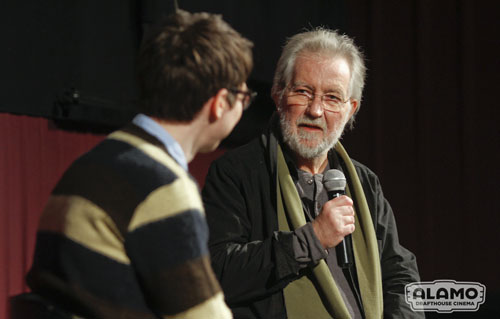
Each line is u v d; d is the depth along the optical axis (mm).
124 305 1231
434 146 7605
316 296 2119
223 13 5926
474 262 7352
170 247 1239
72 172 1317
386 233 2443
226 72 1403
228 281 1981
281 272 1949
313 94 2250
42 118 4742
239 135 6348
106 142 1373
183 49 1370
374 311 2189
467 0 7371
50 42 4672
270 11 6504
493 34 7316
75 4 4863
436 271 7562
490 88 7352
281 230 2162
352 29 7809
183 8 5453
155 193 1259
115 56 5156
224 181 2215
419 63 7613
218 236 2105
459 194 7469
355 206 2354
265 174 2258
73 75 4832
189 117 1405
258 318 2082
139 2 5293
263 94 6535
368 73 7742
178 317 1250
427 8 7590
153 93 1390
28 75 4516
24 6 4492
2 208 4453
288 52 2336
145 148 1332
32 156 4656
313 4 7059
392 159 7750
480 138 7398
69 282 1222
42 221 1318
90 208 1238
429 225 7535
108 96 5094
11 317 1323
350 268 2271
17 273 4562
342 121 2295
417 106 7641
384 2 7797
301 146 2252
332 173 2283
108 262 1224
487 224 7324
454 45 7516
